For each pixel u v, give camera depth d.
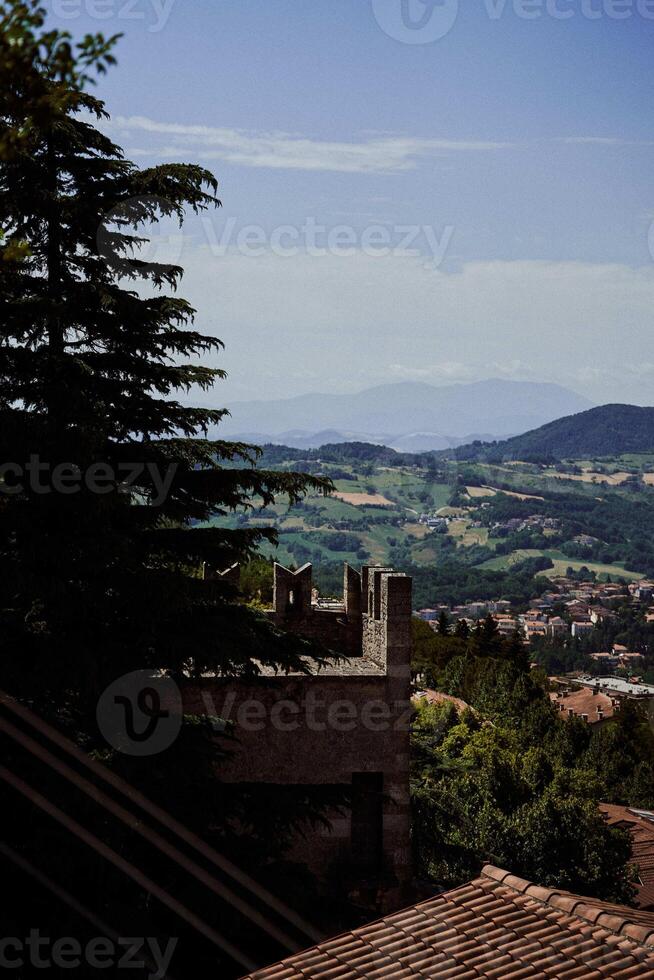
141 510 15.75
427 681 89.44
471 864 29.66
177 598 14.77
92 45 7.54
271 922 15.45
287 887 15.68
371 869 23.56
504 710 83.00
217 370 16.88
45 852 14.02
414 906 12.11
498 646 103.69
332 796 17.19
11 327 14.95
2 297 15.01
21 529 14.14
